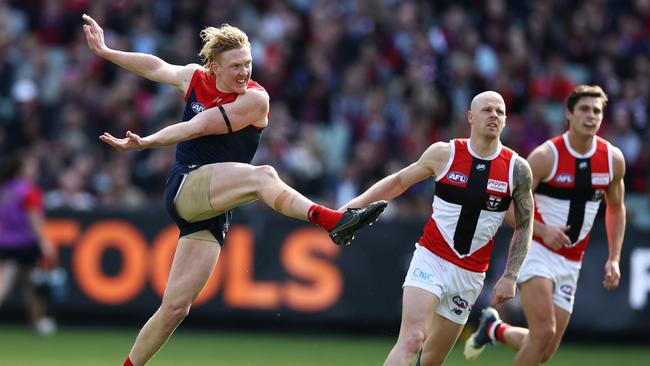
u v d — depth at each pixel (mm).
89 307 47500
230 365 38188
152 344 25969
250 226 47250
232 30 25172
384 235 46719
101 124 55938
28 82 60156
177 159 26172
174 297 25766
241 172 24719
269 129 55750
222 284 47156
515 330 30797
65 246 47844
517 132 54500
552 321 28062
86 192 51688
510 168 25547
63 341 44156
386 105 56969
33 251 45875
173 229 47281
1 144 56125
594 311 45156
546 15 63406
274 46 59844
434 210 25938
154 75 26297
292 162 52906
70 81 58500
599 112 28109
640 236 45031
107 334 46688
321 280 46781
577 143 28547
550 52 62312
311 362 39469
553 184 28609
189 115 25719
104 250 47656
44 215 48125
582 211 28703
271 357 40688
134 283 47344
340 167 56500
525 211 25641
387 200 26281
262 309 46875
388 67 59969
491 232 25781
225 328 49000
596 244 45375
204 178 25062
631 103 57812
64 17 63531
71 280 47656
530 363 28250
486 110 25250
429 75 58531
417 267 25766
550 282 28219
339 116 58594
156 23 62125
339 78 59969
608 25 64188
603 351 44406
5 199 45812
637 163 54094
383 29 61219
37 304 46781
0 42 61250
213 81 25594
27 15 65125
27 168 46188
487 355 43062
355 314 46531
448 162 25641
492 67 61125
